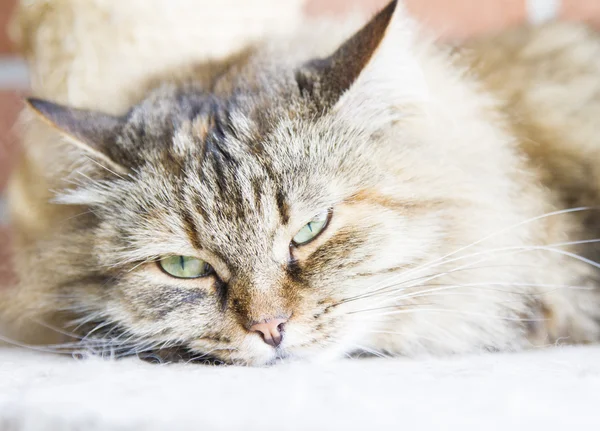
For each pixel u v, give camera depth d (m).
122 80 0.52
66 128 0.45
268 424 0.32
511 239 0.46
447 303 0.45
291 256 0.43
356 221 0.43
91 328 0.47
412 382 0.36
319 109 0.44
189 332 0.44
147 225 0.44
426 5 0.66
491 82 0.51
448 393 0.35
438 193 0.44
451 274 0.45
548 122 0.50
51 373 0.39
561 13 0.64
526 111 0.50
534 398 0.34
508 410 0.33
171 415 0.33
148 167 0.44
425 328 0.45
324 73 0.44
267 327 0.42
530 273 0.46
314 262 0.43
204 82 0.49
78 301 0.46
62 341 0.48
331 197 0.43
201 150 0.44
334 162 0.43
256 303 0.42
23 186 0.52
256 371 0.40
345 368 0.40
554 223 0.47
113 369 0.40
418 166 0.44
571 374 0.37
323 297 0.43
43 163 0.50
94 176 0.46
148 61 0.54
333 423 0.32
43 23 0.56
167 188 0.44
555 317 0.47
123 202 0.45
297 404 0.34
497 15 0.66
